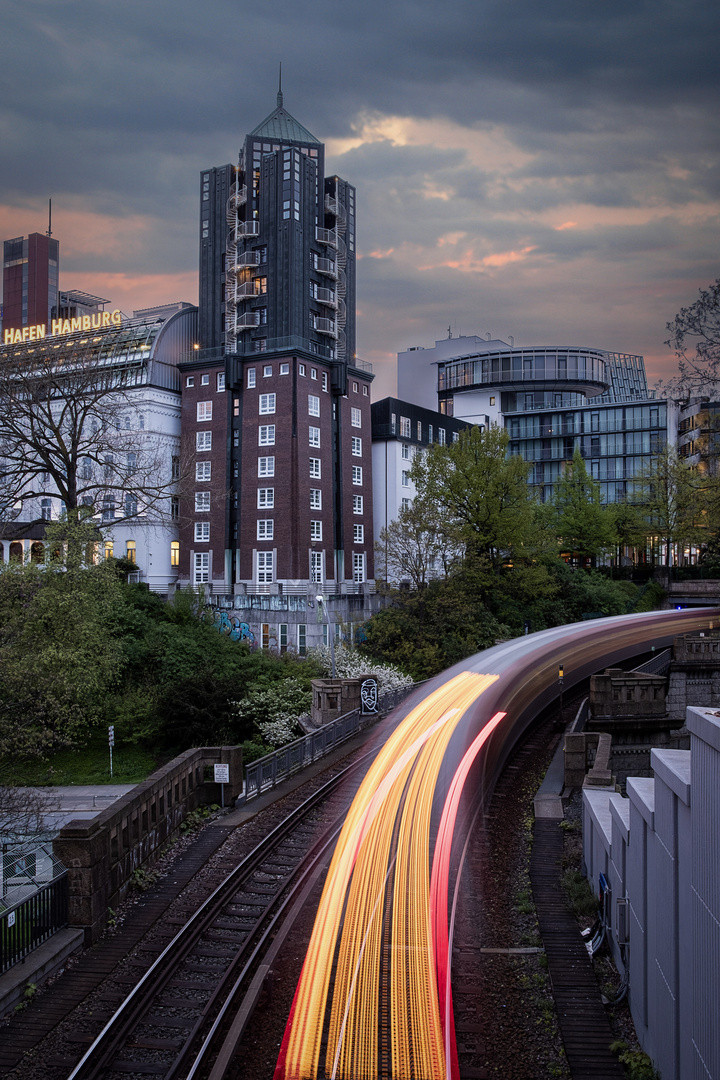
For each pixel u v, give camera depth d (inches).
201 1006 519.8
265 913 638.5
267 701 1673.2
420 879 653.9
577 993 538.6
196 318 2832.2
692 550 3681.1
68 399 1903.3
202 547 2581.2
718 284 1154.7
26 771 1600.6
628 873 546.6
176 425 2699.3
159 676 1817.2
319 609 2066.9
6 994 514.6
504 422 4357.8
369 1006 489.4
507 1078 448.1
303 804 911.0
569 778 991.6
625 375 5925.2
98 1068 454.6
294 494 2406.5
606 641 1898.4
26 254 5275.6
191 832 846.5
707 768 359.9
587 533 3075.8
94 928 615.2
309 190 2647.6
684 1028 396.2
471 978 548.1
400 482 3009.4
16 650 1144.2
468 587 2193.7
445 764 951.6
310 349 2596.0
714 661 1448.1
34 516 2755.9
